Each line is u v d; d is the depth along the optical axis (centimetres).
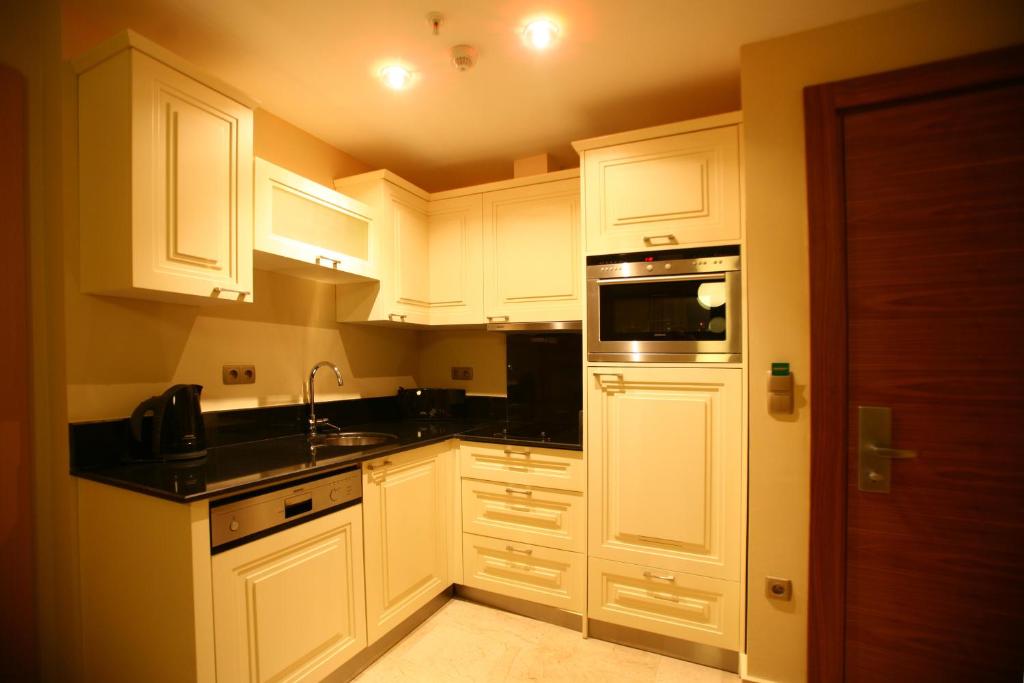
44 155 150
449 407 276
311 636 153
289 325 221
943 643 140
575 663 182
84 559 144
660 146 190
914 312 143
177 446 160
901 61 147
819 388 152
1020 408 134
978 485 137
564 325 230
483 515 223
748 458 167
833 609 151
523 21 158
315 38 165
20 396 148
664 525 186
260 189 176
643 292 193
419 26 159
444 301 261
